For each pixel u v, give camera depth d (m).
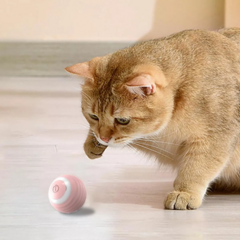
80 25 6.42
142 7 6.33
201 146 2.26
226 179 2.54
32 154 3.19
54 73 6.70
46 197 2.32
